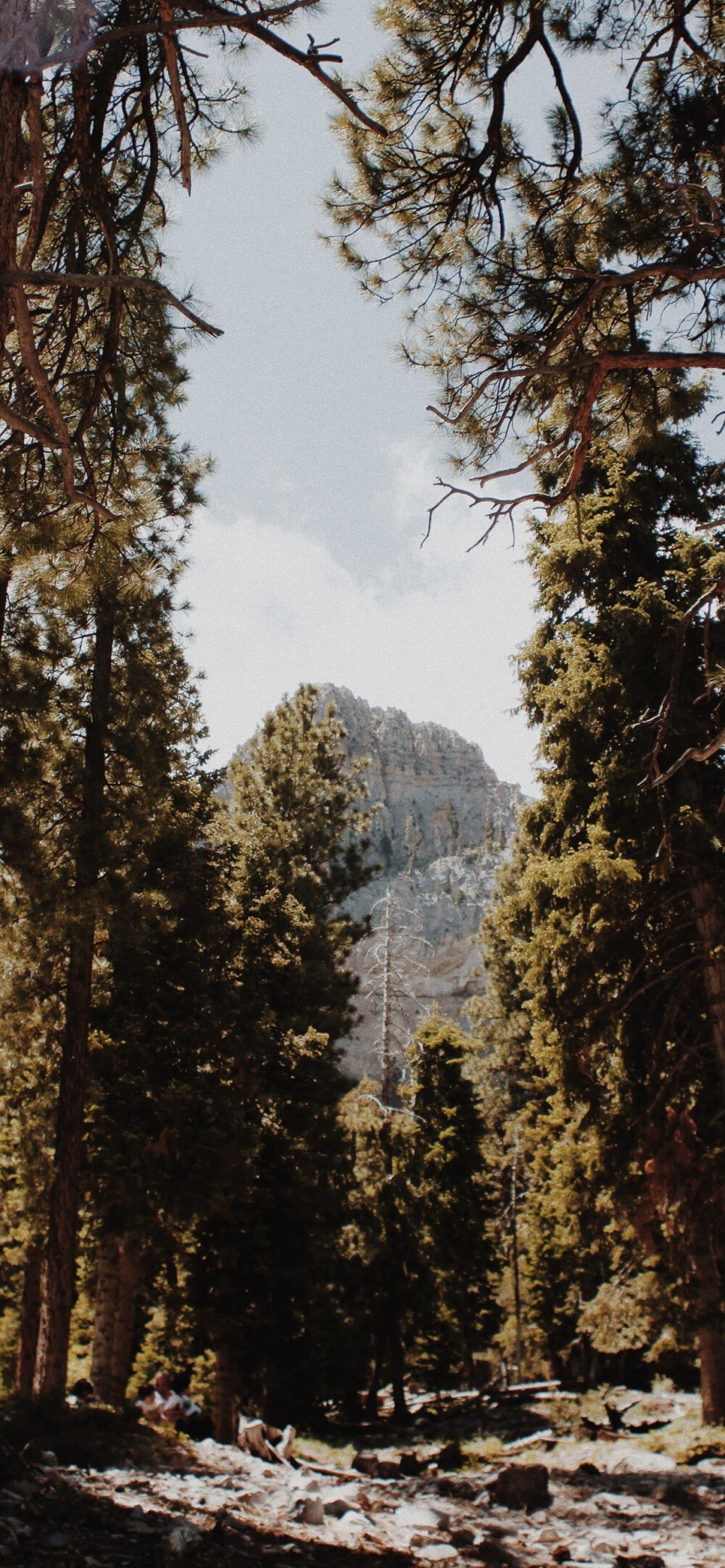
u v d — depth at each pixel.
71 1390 17.97
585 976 18.33
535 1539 9.02
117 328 7.95
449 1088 36.72
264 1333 21.73
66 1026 16.55
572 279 8.89
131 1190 17.81
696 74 8.92
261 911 23.62
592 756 18.81
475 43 8.92
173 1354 25.67
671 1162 18.14
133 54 7.66
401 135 9.05
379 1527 8.91
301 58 6.25
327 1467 15.06
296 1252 22.14
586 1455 17.50
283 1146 22.64
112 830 16.59
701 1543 9.16
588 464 19.19
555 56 8.34
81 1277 27.22
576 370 8.74
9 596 14.03
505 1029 52.12
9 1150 18.06
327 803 39.25
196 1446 13.24
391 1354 32.38
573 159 8.77
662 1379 36.78
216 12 6.40
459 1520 9.72
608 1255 30.86
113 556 7.71
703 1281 18.97
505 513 8.77
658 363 7.54
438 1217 34.34
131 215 8.66
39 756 15.26
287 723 40.09
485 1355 58.56
